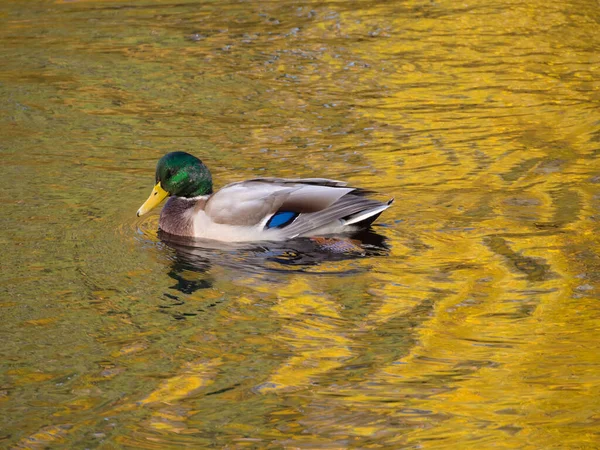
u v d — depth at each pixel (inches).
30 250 484.7
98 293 434.3
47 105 745.6
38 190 574.2
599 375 348.8
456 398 337.1
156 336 392.2
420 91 764.0
